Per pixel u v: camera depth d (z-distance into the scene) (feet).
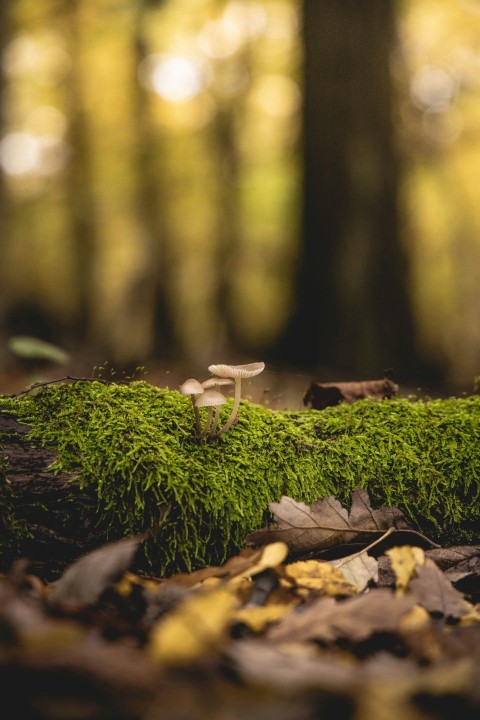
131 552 1.56
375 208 4.59
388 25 4.74
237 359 6.84
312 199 4.66
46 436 1.70
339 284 4.51
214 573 1.63
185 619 1.42
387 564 1.73
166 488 1.69
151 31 8.95
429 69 8.41
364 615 1.52
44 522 1.67
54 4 8.60
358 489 1.77
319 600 1.55
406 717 1.33
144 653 1.41
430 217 8.20
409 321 4.63
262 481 1.75
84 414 1.73
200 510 1.71
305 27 4.72
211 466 1.73
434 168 8.30
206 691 1.35
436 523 1.78
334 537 1.73
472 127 8.63
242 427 1.78
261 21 8.91
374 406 1.86
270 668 1.38
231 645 1.42
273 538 1.72
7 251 6.06
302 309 4.64
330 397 2.08
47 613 1.50
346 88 4.63
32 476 1.67
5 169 5.95
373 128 4.64
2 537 1.65
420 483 1.78
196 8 8.71
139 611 1.57
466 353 6.52
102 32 9.00
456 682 1.36
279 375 3.30
